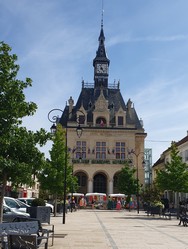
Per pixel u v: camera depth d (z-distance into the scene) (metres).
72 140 63.75
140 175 64.31
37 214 20.83
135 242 14.80
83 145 63.91
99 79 70.81
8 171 12.46
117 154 64.25
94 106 66.69
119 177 56.88
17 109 12.53
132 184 54.91
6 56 12.76
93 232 18.58
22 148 12.54
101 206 54.94
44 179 33.75
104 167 62.31
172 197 57.31
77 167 62.09
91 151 63.62
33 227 11.64
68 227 21.34
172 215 38.44
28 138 12.84
